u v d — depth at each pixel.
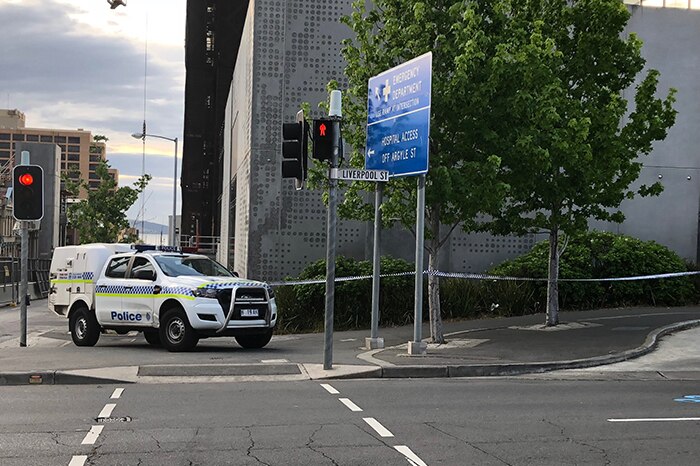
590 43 17.64
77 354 14.71
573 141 15.92
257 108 23.41
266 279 23.30
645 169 25.62
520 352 14.28
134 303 16.02
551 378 12.20
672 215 25.69
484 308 21.67
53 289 17.91
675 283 22.70
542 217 17.88
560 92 15.11
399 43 15.68
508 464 6.71
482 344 15.50
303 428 8.11
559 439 7.70
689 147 25.83
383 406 9.45
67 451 7.07
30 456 6.88
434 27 15.04
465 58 14.20
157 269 16.03
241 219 27.78
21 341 17.28
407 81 14.29
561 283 21.77
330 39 23.75
